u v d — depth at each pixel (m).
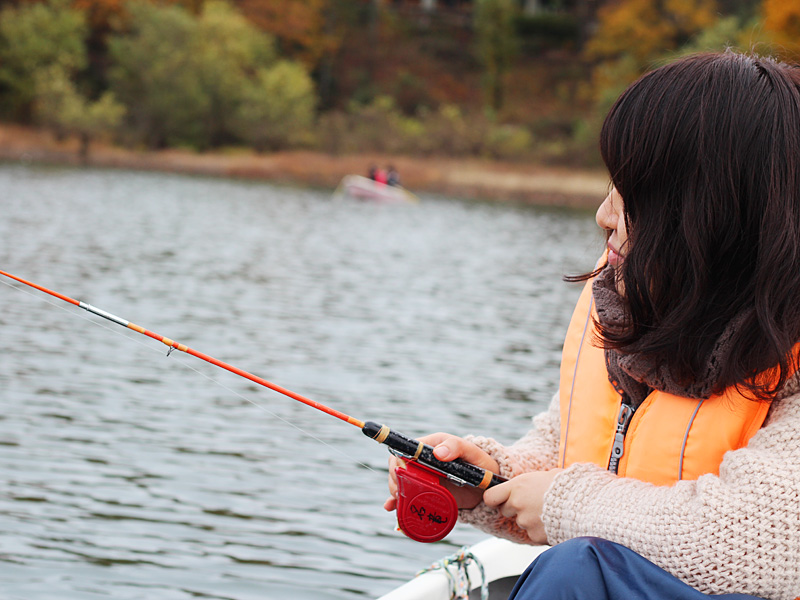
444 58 73.56
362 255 18.84
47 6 59.03
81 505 4.77
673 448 1.64
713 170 1.55
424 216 31.06
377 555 4.31
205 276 14.52
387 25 73.25
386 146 56.16
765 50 1.79
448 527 1.88
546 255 20.53
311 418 6.66
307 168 52.97
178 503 4.87
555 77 70.56
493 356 9.46
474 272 16.97
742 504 1.49
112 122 54.75
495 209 37.12
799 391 1.57
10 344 8.73
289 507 4.87
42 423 6.22
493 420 6.91
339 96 68.69
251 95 57.34
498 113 64.69
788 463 1.50
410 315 11.88
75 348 8.71
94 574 3.94
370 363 8.81
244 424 6.40
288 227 24.27
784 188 1.53
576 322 1.91
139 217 24.19
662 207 1.59
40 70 55.75
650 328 1.64
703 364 1.58
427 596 2.50
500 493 1.80
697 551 1.50
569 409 1.86
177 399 7.02
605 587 1.53
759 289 1.52
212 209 28.36
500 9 67.12
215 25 59.34
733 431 1.60
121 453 5.66
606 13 65.75
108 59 63.12
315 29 67.81
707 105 1.56
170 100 56.34
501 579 2.71
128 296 12.09
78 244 17.69
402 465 1.96
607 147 1.67
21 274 13.41
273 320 10.95
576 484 1.68
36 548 4.19
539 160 55.19
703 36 47.97
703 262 1.55
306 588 3.91
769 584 1.48
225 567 4.09
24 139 54.62
